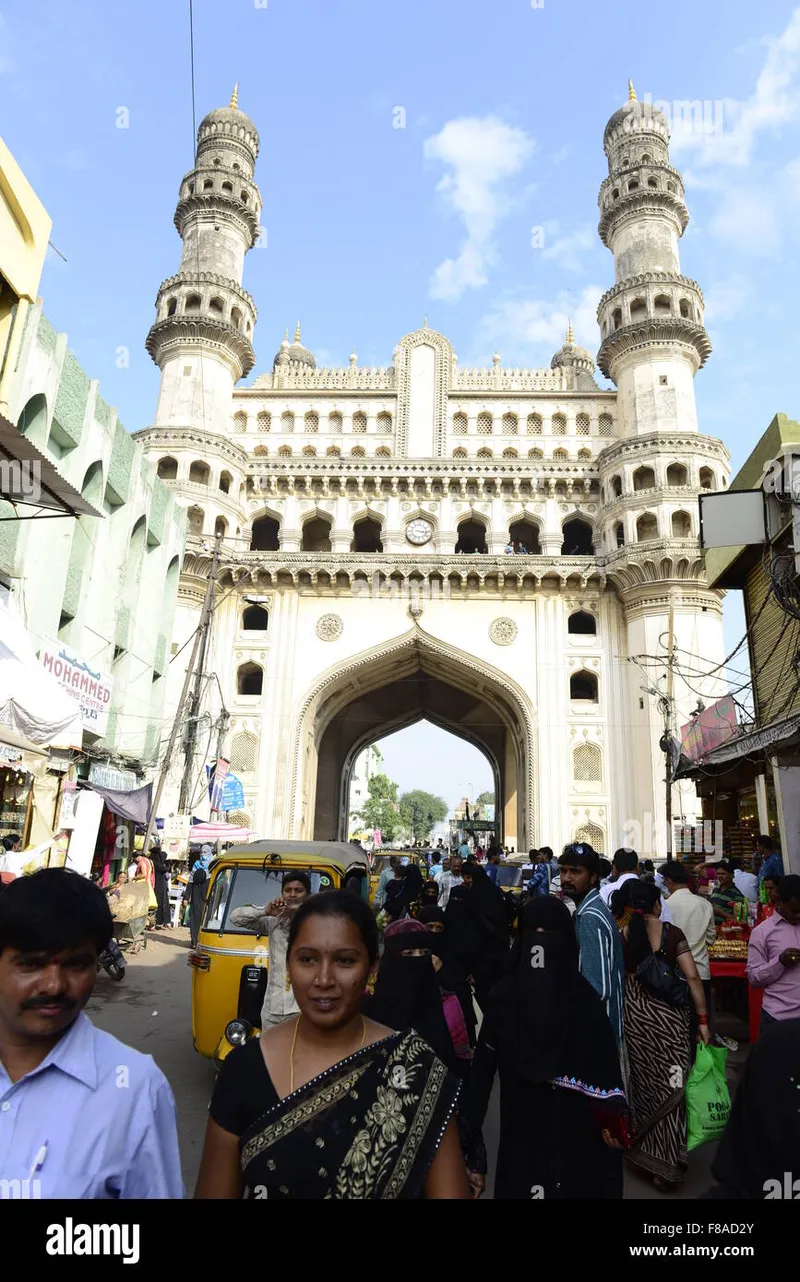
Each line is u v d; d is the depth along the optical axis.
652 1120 3.83
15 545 11.46
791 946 3.80
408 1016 3.29
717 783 14.50
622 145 29.70
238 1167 1.64
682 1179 3.83
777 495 8.79
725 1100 3.79
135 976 9.48
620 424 26.25
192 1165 3.99
